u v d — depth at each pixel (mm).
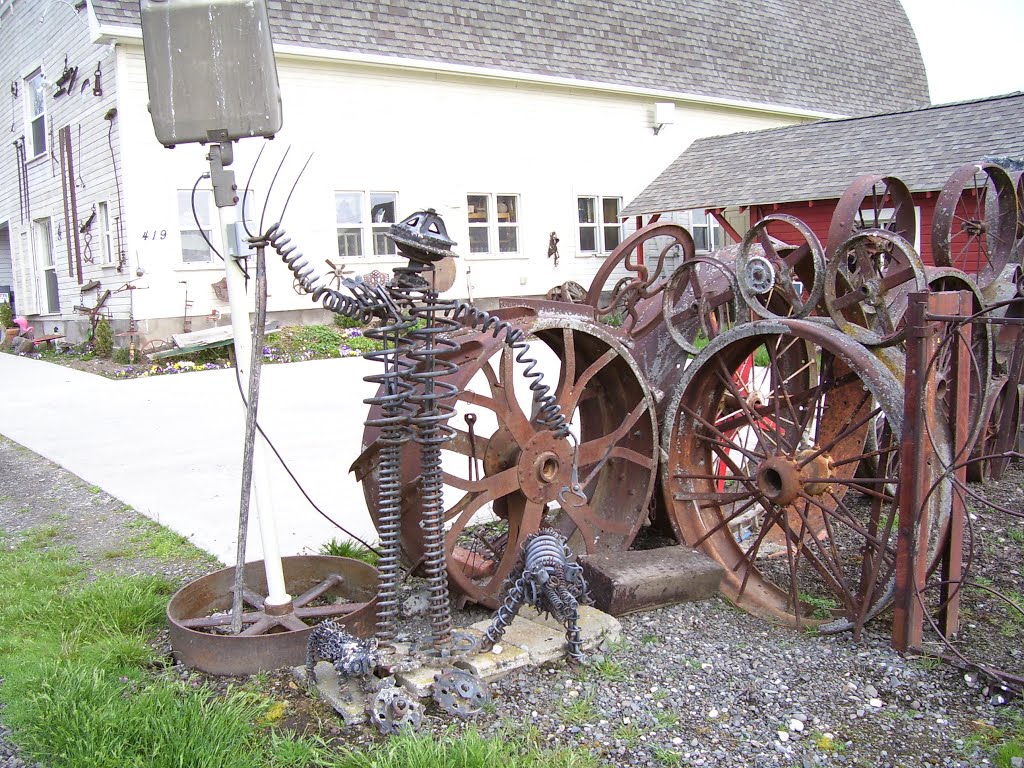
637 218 19969
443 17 17266
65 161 16219
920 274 3787
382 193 16375
